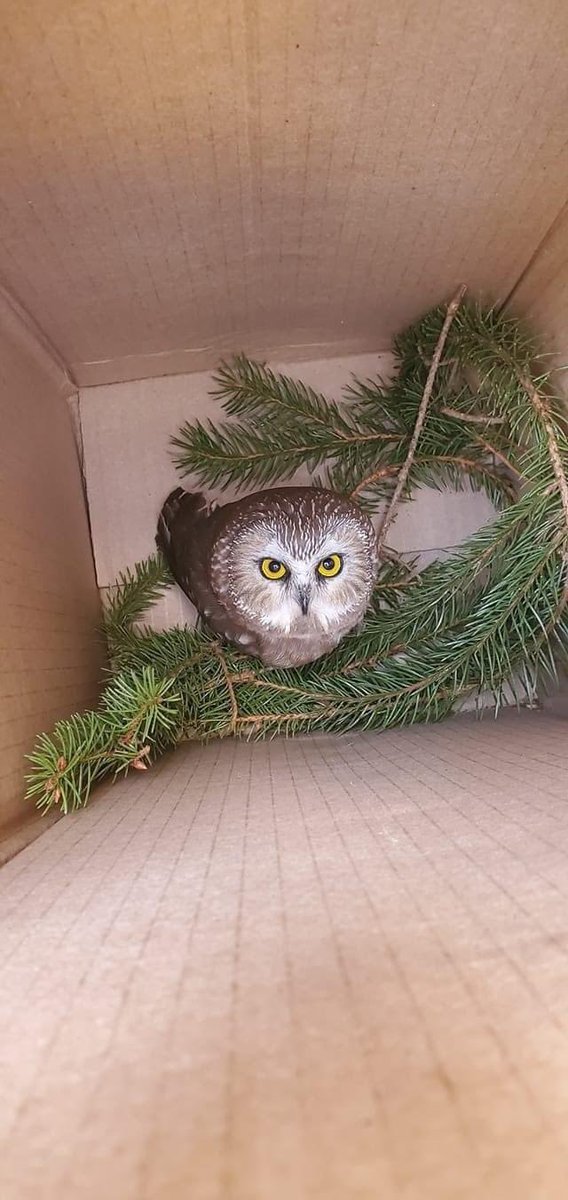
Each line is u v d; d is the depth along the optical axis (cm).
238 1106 7
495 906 10
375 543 29
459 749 22
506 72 17
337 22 15
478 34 16
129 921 11
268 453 31
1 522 22
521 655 27
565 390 24
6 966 10
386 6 15
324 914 11
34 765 21
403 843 13
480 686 28
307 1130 7
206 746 28
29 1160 7
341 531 28
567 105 18
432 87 17
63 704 25
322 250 24
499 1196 6
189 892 12
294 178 20
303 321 30
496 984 9
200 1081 8
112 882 13
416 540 32
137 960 10
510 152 20
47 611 25
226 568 28
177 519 31
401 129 19
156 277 25
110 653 30
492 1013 8
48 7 14
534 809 14
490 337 26
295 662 29
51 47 15
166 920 11
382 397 31
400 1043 8
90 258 23
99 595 31
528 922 10
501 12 15
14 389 25
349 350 32
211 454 31
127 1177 6
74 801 20
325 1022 8
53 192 19
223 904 11
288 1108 7
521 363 25
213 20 15
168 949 10
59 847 16
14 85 16
